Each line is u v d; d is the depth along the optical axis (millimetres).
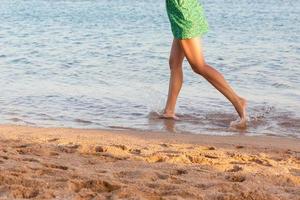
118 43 19938
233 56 16781
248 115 9891
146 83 12859
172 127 9172
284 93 11805
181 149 7258
